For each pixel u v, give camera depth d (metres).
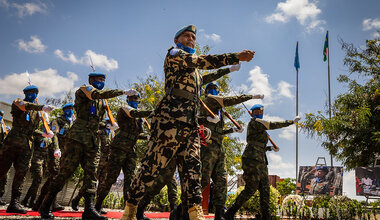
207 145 5.34
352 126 16.47
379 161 10.90
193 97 3.00
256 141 6.61
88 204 4.87
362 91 17.84
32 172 8.08
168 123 2.89
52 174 7.23
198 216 2.78
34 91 5.59
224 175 5.58
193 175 2.87
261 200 6.51
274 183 26.08
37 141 8.00
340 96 17.98
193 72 3.05
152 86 16.28
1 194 8.16
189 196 2.84
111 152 5.85
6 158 5.26
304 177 10.23
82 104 4.89
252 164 6.44
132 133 5.96
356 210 9.40
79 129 4.85
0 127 8.07
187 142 2.96
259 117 6.96
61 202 12.54
